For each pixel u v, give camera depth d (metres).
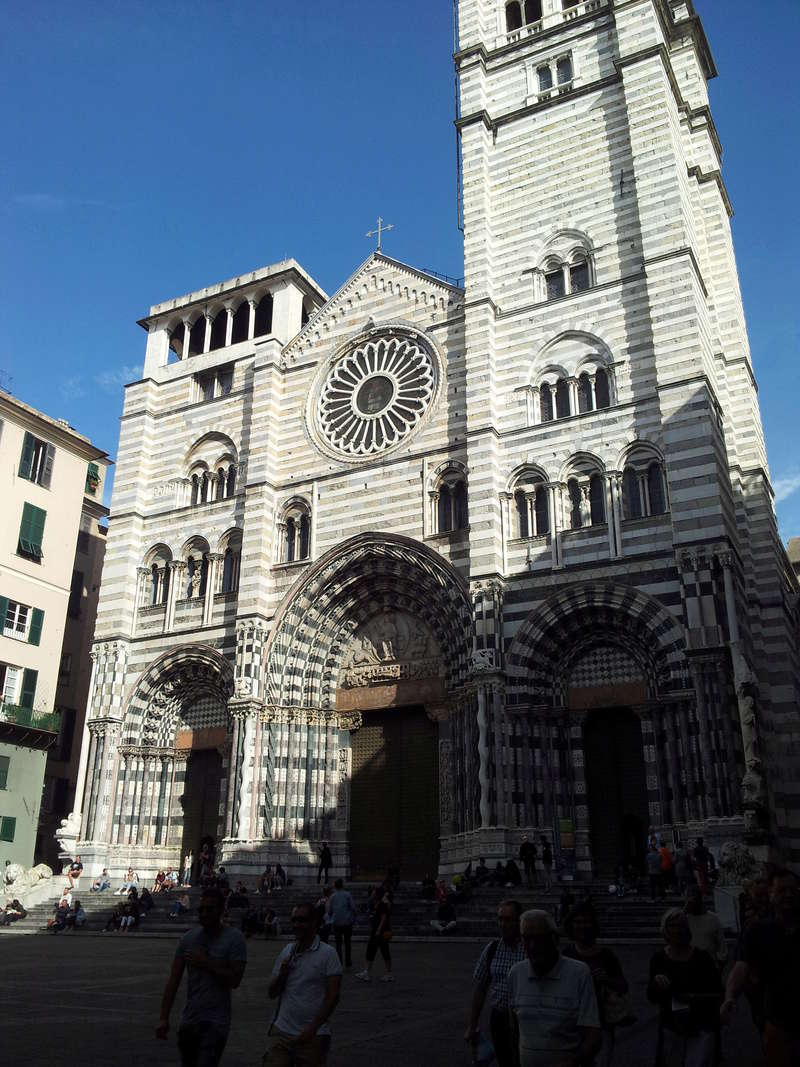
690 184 53.53
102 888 47.69
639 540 41.03
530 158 51.72
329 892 29.25
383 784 46.84
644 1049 13.91
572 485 44.00
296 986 9.84
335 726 48.50
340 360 53.59
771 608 44.72
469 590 43.91
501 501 45.03
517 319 48.28
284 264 58.06
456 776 42.94
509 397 46.97
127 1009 18.50
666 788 38.56
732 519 42.25
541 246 49.50
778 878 9.83
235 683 48.06
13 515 56.41
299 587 49.22
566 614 41.50
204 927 10.35
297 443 53.06
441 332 50.44
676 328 42.94
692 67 56.66
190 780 52.22
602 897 33.84
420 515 47.28
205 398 59.12
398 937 33.28
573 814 40.44
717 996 10.73
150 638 53.53
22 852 52.06
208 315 60.66
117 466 58.53
